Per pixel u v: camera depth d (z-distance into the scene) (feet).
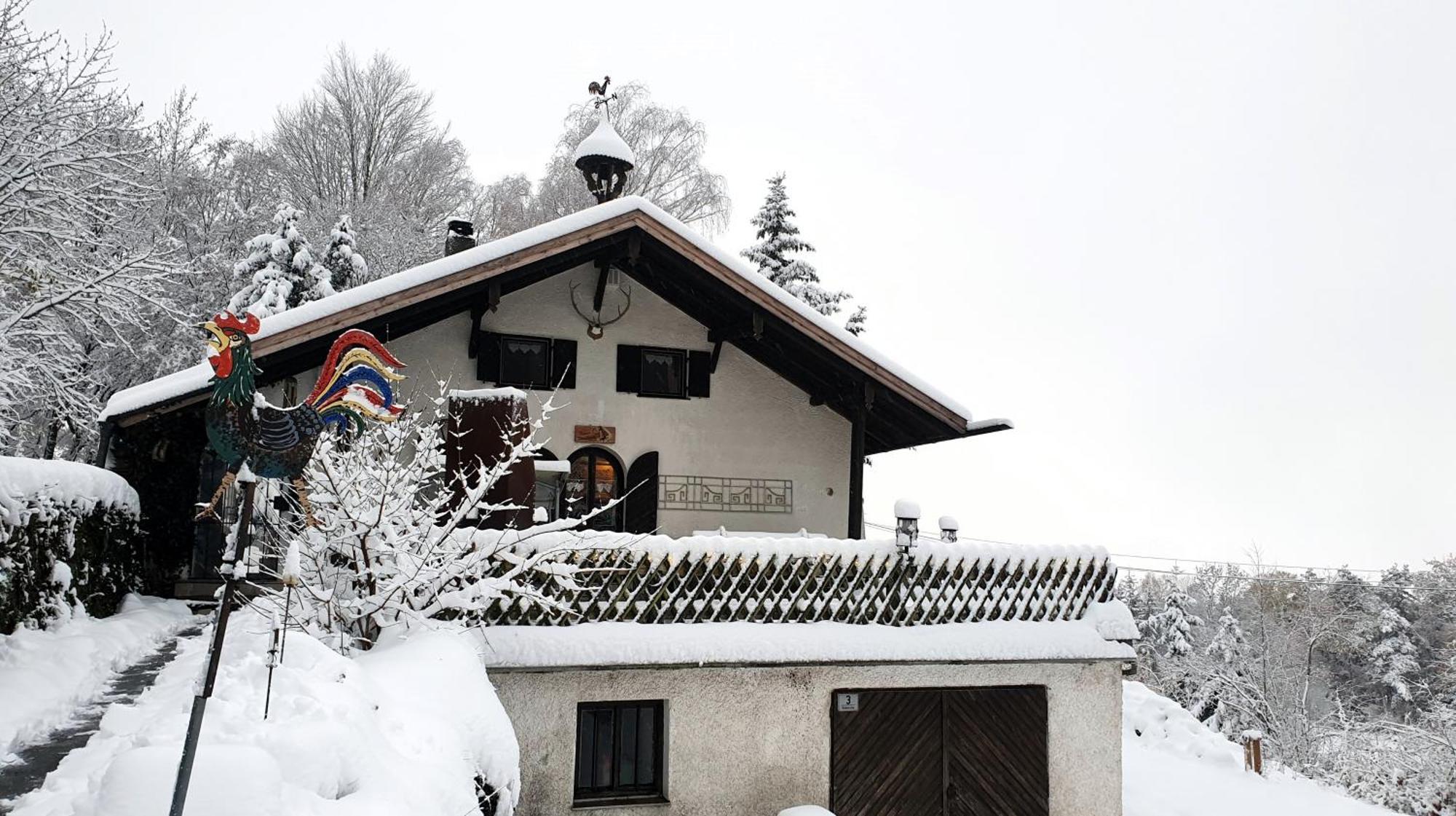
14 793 14.06
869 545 31.17
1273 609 145.28
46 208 40.78
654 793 28.53
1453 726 80.69
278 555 25.17
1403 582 163.12
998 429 38.14
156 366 60.34
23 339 41.98
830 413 43.70
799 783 29.04
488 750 17.30
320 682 14.42
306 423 11.71
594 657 27.04
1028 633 31.37
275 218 70.18
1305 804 48.47
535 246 34.37
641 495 40.24
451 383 38.52
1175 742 59.52
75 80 41.81
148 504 34.68
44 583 24.45
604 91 44.57
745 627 29.30
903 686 30.09
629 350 40.96
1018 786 31.07
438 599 24.47
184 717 12.81
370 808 11.08
